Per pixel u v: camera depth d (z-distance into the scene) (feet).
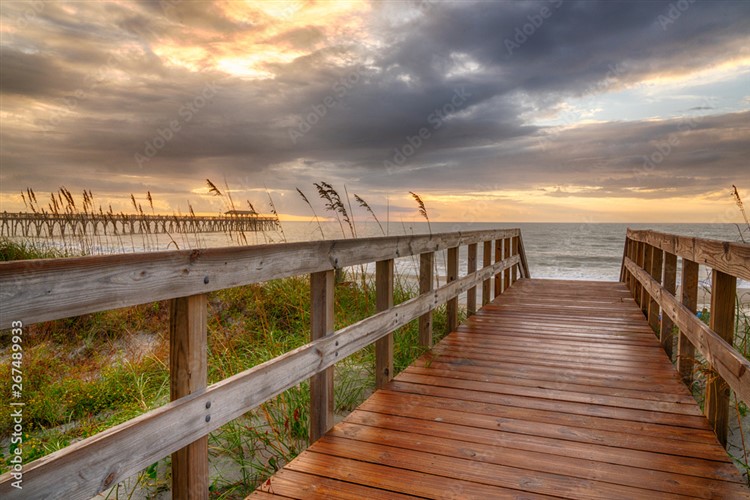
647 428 8.96
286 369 7.39
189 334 5.61
